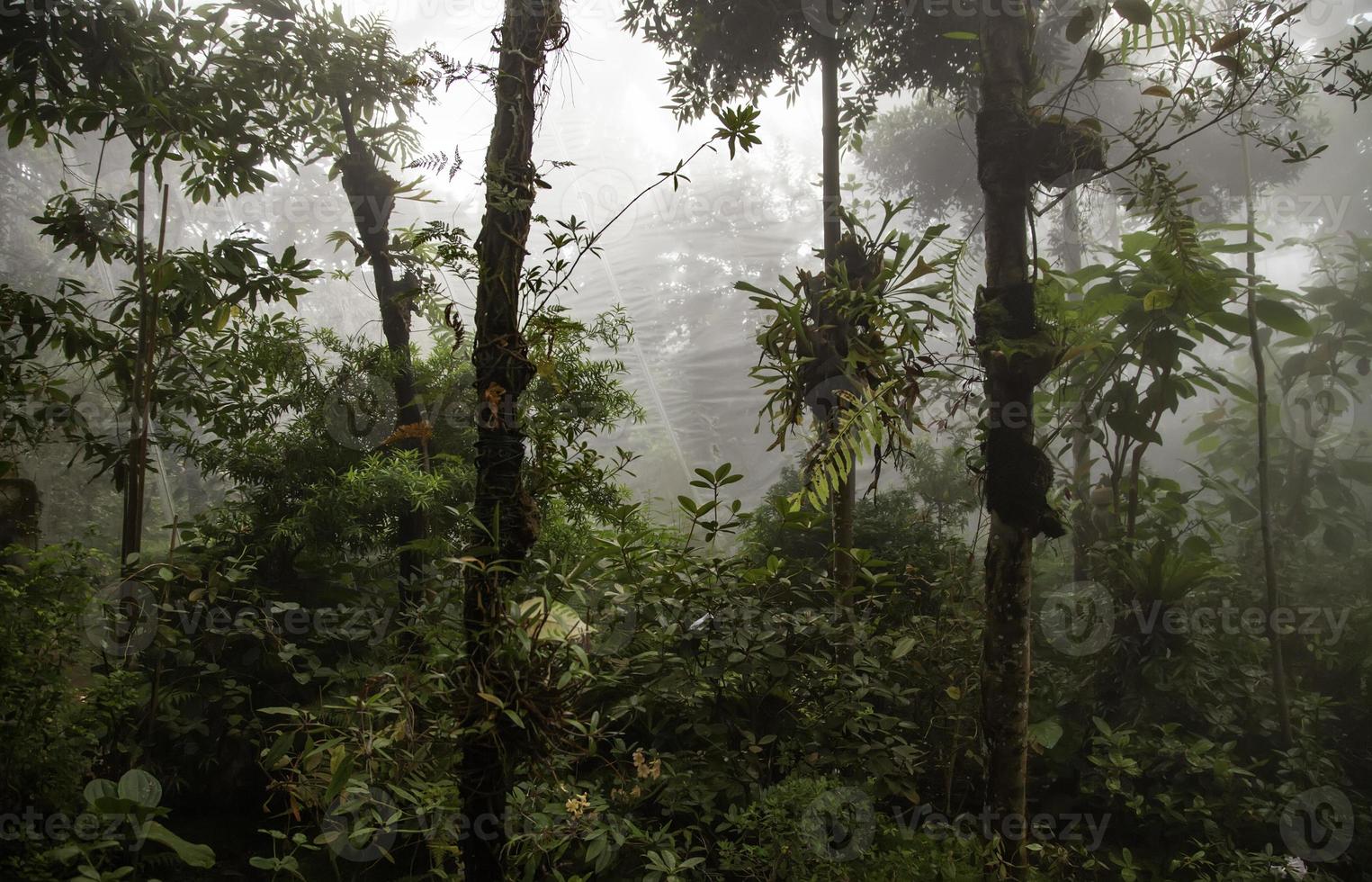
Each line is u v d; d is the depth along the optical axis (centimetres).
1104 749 379
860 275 352
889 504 557
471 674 218
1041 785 381
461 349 440
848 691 332
